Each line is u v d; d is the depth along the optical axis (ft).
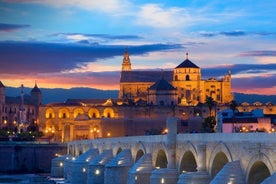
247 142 299.79
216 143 334.44
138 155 476.54
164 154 423.23
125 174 476.13
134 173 423.23
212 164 341.21
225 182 299.99
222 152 331.16
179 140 388.57
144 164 427.33
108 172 479.82
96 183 539.70
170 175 384.68
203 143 349.00
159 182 384.68
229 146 319.06
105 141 582.76
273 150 277.44
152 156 431.02
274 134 277.64
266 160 282.97
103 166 538.47
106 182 481.46
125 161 479.82
